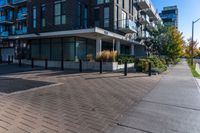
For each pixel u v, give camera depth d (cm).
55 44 2352
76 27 2339
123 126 443
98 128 426
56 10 2453
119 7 2591
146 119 495
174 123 472
